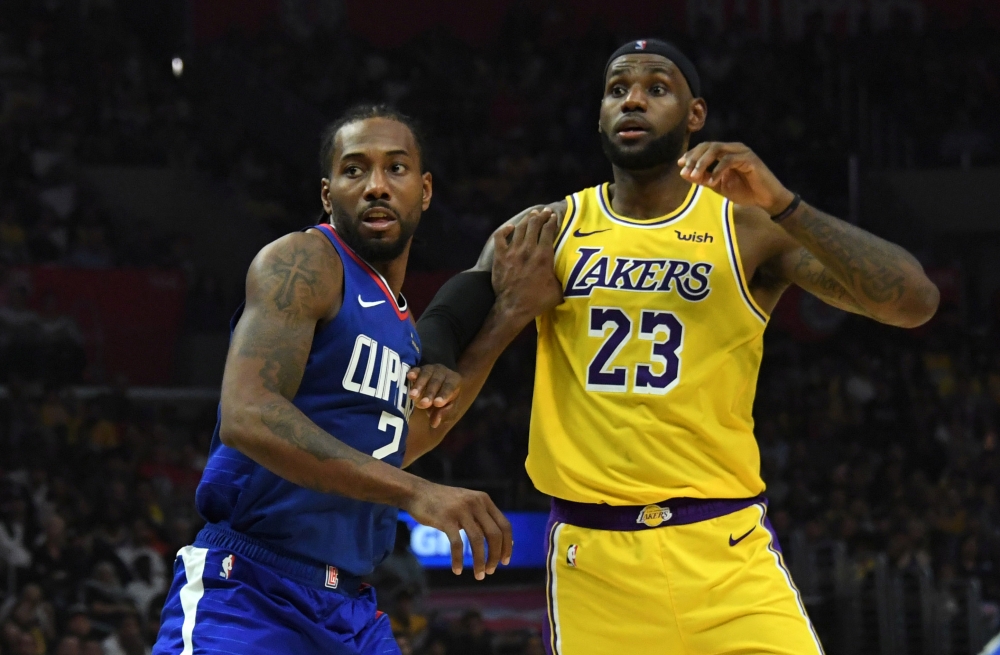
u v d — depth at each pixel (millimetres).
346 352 5734
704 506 6852
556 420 7176
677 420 6836
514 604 21594
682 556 6773
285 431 5164
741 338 6957
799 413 27516
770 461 25531
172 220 32500
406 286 27516
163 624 5648
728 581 6715
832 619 21062
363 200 5875
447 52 37156
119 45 34719
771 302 7254
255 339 5367
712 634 6738
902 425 27406
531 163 34844
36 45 33594
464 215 33406
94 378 26594
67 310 26734
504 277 7242
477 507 5148
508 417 25484
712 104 36062
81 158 32125
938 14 38219
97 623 17031
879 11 38219
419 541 21391
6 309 25234
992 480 26219
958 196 34125
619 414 6883
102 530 19125
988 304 33500
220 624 5484
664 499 6816
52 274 26719
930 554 23109
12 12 33812
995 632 21000
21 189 29406
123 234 30812
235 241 32844
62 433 21703
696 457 6836
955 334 30141
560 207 7453
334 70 36125
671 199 7164
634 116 6969
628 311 6969
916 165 35500
